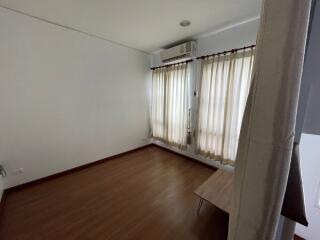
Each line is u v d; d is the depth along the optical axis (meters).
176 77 3.09
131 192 2.18
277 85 0.42
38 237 1.49
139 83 3.55
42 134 2.33
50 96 2.35
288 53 0.40
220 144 2.53
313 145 1.16
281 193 0.45
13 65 2.01
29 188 2.23
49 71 2.30
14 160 2.12
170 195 2.12
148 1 1.72
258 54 0.47
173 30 2.44
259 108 0.47
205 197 1.64
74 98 2.61
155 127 3.75
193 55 2.78
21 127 2.14
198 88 2.80
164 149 3.80
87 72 2.71
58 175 2.54
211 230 1.58
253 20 2.08
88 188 2.26
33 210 1.83
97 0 1.72
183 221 1.69
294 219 0.52
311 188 1.22
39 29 2.15
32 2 1.77
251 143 0.49
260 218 0.48
